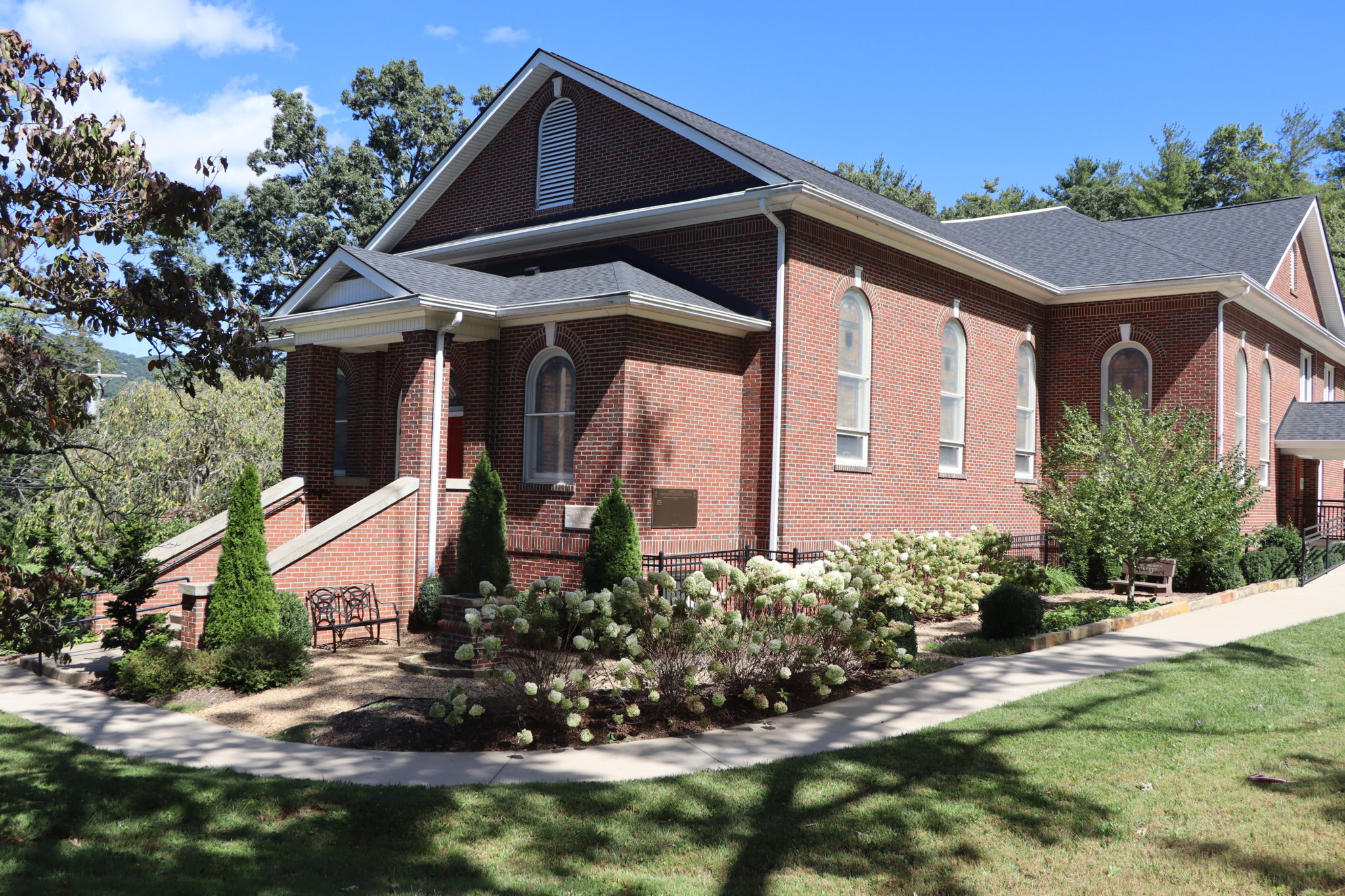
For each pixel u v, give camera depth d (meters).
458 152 23.09
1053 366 25.28
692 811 7.67
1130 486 17.92
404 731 9.84
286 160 40.97
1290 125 63.03
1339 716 10.24
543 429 17.55
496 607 11.32
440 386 17.09
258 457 29.66
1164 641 14.90
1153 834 7.16
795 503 17.48
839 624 11.38
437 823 7.41
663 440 16.61
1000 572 19.66
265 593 13.16
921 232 19.34
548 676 10.12
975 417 22.45
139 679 11.79
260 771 8.80
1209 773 8.43
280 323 19.12
